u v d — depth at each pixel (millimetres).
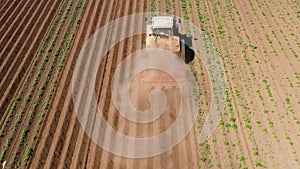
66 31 18484
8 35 18484
